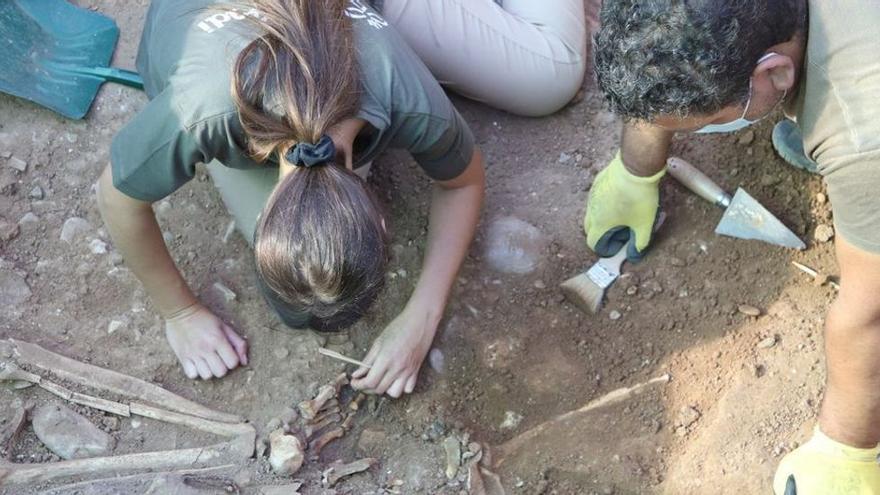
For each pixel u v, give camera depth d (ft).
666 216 7.80
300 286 5.01
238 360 7.06
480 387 7.25
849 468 6.10
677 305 7.50
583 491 6.89
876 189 4.85
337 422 7.00
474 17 7.79
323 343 7.21
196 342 7.00
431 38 7.66
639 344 7.42
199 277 7.41
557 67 8.09
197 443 6.72
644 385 7.25
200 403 6.93
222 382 7.04
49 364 6.79
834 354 5.65
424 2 7.59
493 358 7.34
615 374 7.34
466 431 7.05
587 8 9.07
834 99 5.00
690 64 4.81
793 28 5.00
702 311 7.46
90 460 6.45
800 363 7.15
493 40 7.84
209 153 5.76
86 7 8.41
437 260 7.04
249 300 7.34
